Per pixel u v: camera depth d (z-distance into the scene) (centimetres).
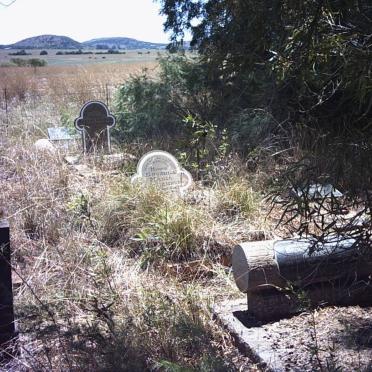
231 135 967
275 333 419
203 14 1336
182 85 1270
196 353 402
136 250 612
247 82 946
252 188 718
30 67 3894
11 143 1050
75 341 408
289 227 604
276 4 390
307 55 398
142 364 387
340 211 395
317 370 355
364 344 392
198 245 597
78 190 731
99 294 480
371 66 370
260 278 438
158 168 744
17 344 408
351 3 369
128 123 1263
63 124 1384
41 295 490
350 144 382
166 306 454
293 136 770
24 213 687
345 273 453
